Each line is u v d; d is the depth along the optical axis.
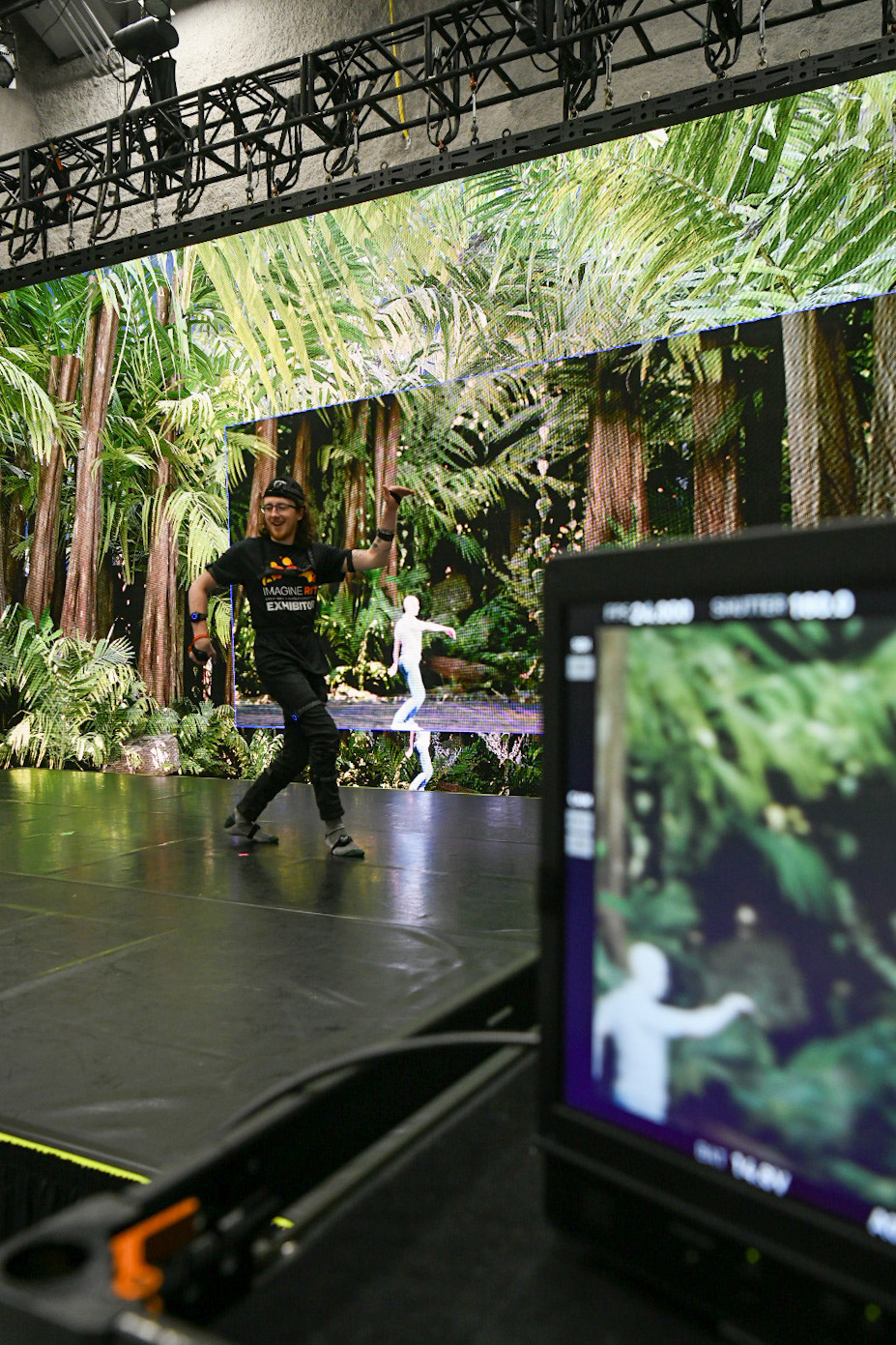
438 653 5.44
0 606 6.95
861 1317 0.43
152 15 4.87
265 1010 1.89
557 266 5.19
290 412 5.97
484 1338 0.50
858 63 3.37
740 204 4.77
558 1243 0.58
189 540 6.31
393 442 5.62
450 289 5.47
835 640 0.44
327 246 5.82
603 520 5.03
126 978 2.10
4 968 2.17
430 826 4.12
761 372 4.67
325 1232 0.60
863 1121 0.43
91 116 7.36
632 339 4.99
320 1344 0.49
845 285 4.53
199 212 6.77
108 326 6.55
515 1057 0.88
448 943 2.35
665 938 0.51
